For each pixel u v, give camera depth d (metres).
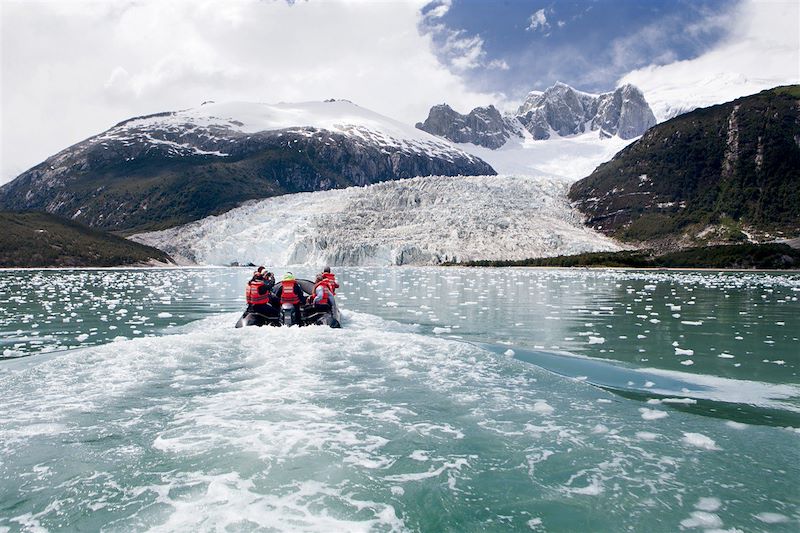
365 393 7.06
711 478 4.75
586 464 5.02
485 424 6.00
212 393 7.00
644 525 4.02
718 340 11.75
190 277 41.06
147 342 9.80
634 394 7.30
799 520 4.08
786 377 8.32
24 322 14.68
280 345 9.66
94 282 33.75
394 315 16.16
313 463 4.95
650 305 19.12
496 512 4.19
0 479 4.64
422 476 4.74
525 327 13.66
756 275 41.75
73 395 6.92
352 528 3.90
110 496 4.36
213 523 3.95
